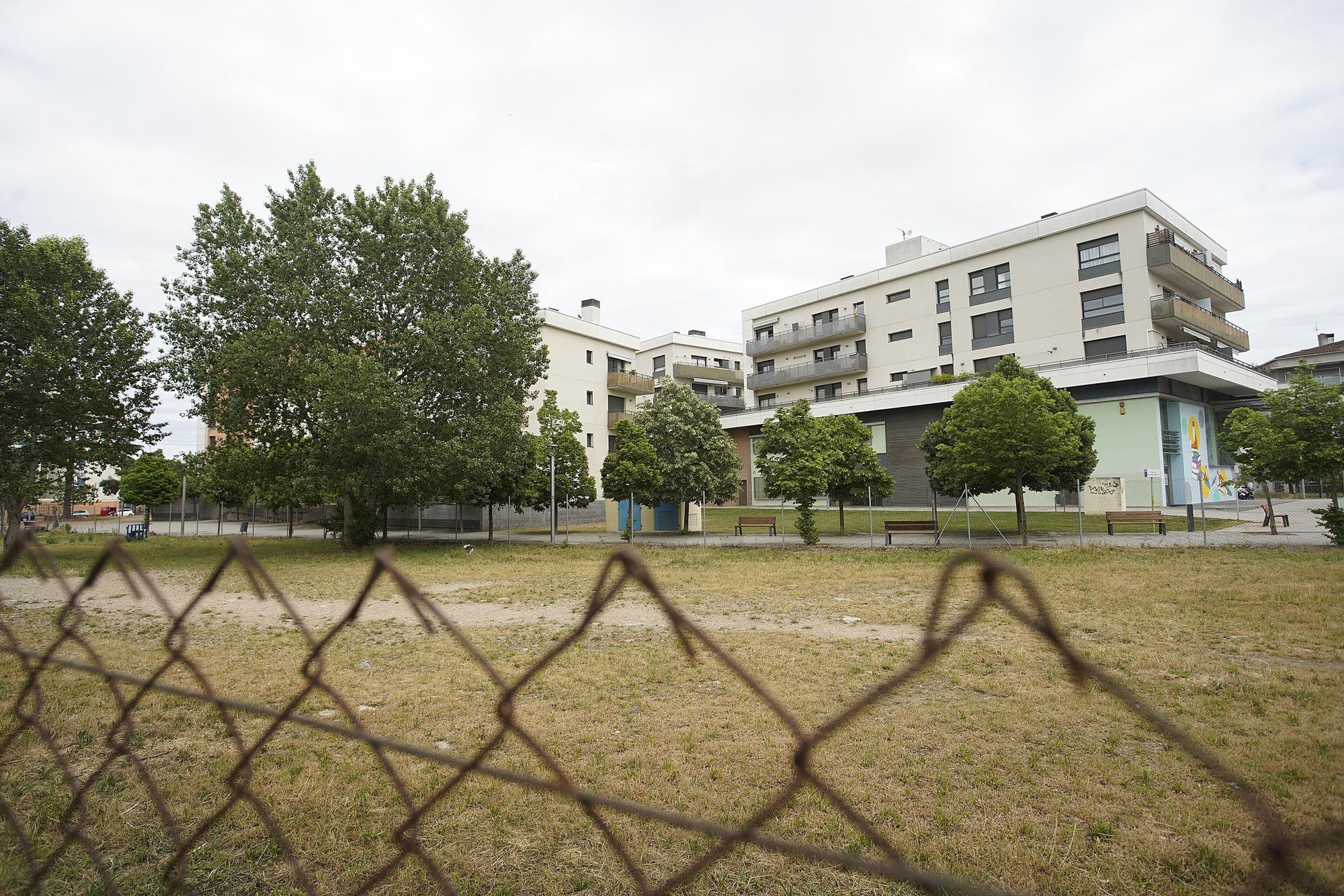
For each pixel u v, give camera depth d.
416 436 18.98
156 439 21.81
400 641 8.47
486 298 22.41
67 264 19.55
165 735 5.24
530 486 24.50
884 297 43.59
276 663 7.42
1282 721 5.29
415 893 3.29
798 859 3.56
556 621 9.84
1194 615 8.95
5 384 17.94
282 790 4.32
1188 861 3.51
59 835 3.76
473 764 1.42
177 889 2.12
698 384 58.69
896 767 4.61
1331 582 11.02
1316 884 0.99
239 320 20.09
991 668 6.80
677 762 4.73
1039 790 4.27
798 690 6.25
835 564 16.28
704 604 10.90
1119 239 33.22
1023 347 36.44
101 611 10.94
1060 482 20.38
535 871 3.47
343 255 20.92
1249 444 18.02
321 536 31.41
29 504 20.58
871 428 38.16
